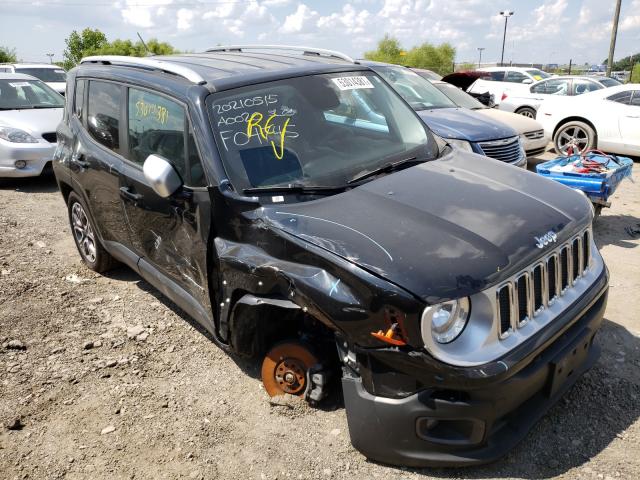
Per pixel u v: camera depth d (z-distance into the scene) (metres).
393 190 3.18
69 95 5.27
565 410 3.27
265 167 3.29
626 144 10.08
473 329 2.55
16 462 3.08
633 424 3.13
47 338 4.32
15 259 5.87
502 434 2.72
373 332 2.56
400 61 48.97
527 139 8.70
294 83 3.76
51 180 9.30
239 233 3.15
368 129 3.81
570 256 3.00
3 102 9.38
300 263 2.84
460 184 3.28
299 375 3.27
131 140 4.13
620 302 4.60
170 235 3.74
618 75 48.34
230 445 3.13
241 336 3.33
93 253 5.42
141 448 3.14
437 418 2.54
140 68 4.27
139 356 4.05
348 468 2.88
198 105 3.44
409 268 2.53
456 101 9.37
